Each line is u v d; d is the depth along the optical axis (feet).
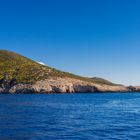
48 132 104.68
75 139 91.30
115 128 117.60
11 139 89.61
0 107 234.99
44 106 260.62
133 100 397.80
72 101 355.15
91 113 194.08
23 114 177.17
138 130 111.96
